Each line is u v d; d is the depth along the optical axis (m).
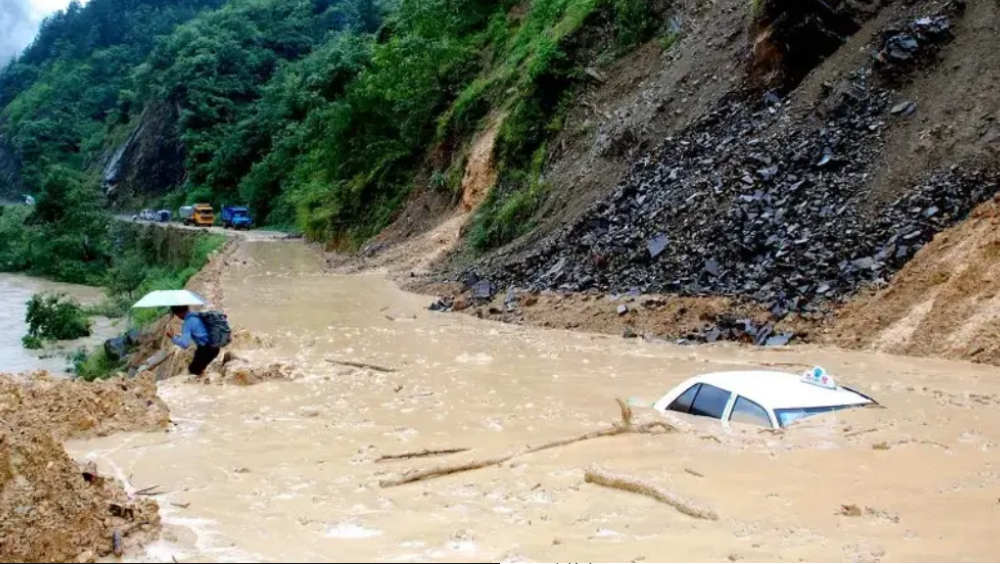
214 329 11.92
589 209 20.86
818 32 18.62
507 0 38.91
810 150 16.80
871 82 17.00
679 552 4.71
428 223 33.25
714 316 14.77
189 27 100.50
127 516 5.24
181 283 33.56
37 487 5.05
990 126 14.54
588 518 5.37
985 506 5.35
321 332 16.42
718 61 21.80
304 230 48.16
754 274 15.34
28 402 7.96
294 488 6.27
